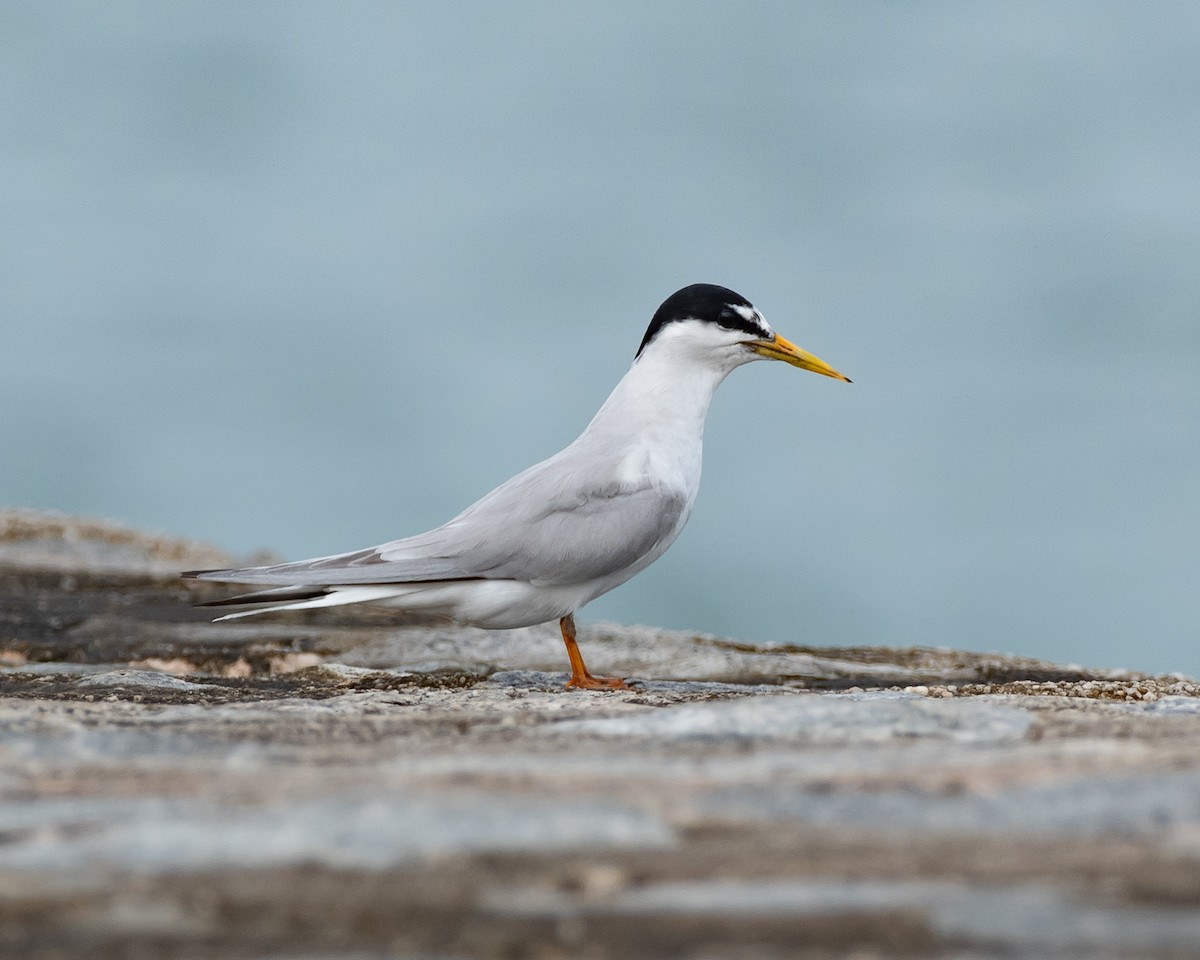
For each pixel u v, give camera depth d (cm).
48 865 355
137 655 973
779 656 1002
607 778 438
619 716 558
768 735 515
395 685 855
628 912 320
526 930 312
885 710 542
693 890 334
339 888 336
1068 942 301
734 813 395
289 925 315
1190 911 317
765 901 325
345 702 635
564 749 495
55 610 1123
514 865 350
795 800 408
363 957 299
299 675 902
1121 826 378
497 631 1066
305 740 516
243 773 454
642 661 1003
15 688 733
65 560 1455
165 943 307
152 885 339
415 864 352
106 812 402
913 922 313
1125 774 427
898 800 406
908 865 349
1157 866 344
